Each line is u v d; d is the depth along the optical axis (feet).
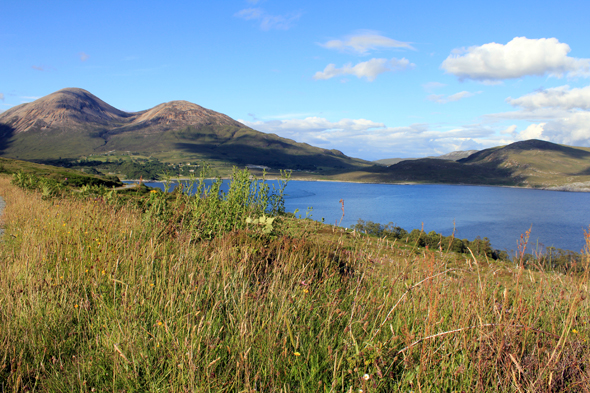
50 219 21.17
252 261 13.44
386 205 517.96
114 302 9.63
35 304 9.75
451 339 7.93
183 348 7.29
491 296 9.84
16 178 66.95
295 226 20.10
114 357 7.26
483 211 492.95
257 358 7.79
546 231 316.40
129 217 20.99
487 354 7.31
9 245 17.72
